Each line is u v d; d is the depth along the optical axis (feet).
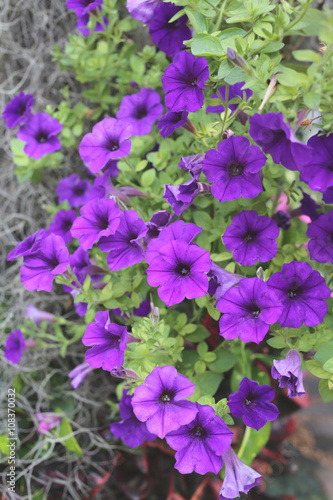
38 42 3.03
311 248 2.15
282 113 1.83
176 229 2.02
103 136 2.27
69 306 3.02
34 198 3.12
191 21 2.11
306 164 1.91
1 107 3.12
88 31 2.76
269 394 1.96
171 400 1.91
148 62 2.82
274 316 1.90
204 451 1.91
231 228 2.11
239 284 1.95
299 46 2.77
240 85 2.27
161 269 1.97
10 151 3.12
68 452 2.89
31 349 2.99
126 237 2.12
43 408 2.99
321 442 3.49
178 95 2.10
